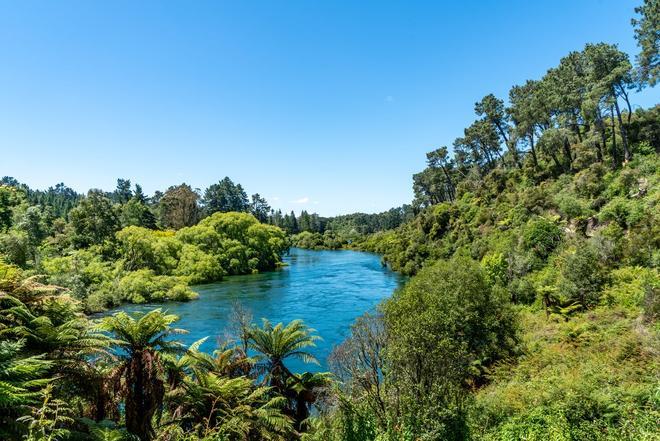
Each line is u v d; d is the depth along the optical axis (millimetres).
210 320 37750
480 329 21000
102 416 13047
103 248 58594
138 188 130500
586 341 20609
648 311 20719
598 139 50469
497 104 72312
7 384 7180
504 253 41094
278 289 55531
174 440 13008
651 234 28703
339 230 194750
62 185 194000
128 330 13602
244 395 16047
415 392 13719
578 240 35125
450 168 96562
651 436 10102
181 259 64312
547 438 11484
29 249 44625
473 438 12570
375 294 51125
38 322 11039
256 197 161500
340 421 14789
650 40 41625
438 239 70688
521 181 62188
